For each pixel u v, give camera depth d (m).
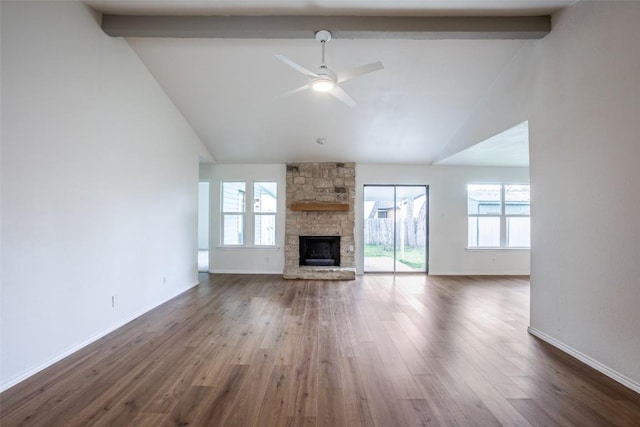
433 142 5.93
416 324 3.66
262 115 5.13
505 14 3.14
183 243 5.18
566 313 2.91
